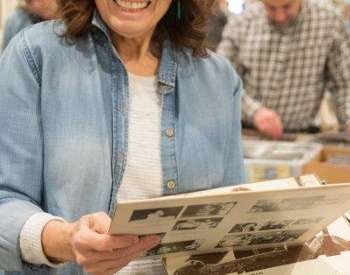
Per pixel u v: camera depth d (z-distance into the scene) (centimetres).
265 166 182
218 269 84
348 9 333
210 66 113
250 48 264
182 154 102
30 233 83
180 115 105
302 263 87
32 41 96
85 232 72
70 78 96
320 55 258
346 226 94
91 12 99
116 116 98
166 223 71
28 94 93
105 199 95
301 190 72
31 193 92
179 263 84
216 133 109
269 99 267
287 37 257
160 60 106
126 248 73
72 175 92
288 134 246
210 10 114
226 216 74
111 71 100
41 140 93
